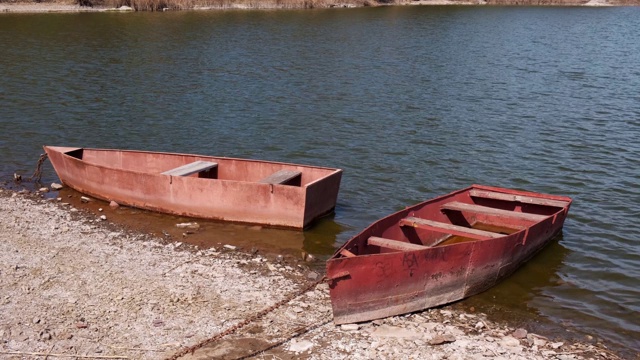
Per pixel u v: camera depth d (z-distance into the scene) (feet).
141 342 33.19
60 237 46.85
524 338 35.17
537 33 189.16
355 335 34.42
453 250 37.68
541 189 61.11
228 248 45.88
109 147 73.05
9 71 111.96
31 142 73.61
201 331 34.35
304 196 48.14
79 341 33.09
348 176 63.72
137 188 52.70
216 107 90.99
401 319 36.73
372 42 159.94
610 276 43.70
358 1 275.80
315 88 103.86
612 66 128.47
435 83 109.29
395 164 67.56
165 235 48.16
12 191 57.47
